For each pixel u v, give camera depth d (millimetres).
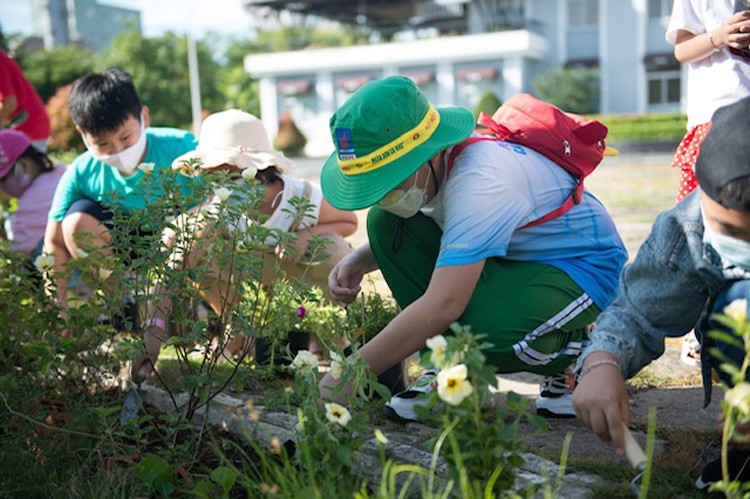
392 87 2195
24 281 2748
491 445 1691
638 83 30422
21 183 4191
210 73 42000
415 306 2178
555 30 31891
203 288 2473
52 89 34781
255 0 39656
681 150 3238
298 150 33094
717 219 1696
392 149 2168
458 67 31922
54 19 48938
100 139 3438
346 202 2209
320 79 34344
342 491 1844
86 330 2791
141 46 40031
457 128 2273
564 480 2023
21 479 2201
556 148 2438
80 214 3572
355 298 2752
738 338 1782
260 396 2693
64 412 2617
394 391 2732
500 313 2334
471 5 35531
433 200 2383
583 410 1813
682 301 1906
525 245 2432
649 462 1665
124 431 2480
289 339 2977
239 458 2373
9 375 2592
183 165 2547
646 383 2844
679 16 3102
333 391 2002
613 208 8375
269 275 3191
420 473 1933
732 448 1903
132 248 2477
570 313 2383
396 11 41531
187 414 2449
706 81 3080
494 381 1671
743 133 1600
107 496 2076
